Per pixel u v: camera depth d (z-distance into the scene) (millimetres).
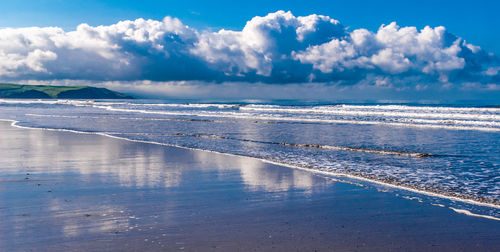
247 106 79750
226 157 15039
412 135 23891
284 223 6801
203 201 8289
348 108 66000
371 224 6754
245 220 6945
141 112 55719
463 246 5727
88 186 9672
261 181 10477
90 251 5418
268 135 24094
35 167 12453
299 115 46562
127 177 10898
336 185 9969
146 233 6188
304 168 12602
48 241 5793
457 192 9219
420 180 10625
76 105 96125
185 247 5613
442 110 56438
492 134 24500
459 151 16766
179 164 13305
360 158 14867
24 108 73312
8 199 8297
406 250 5582
